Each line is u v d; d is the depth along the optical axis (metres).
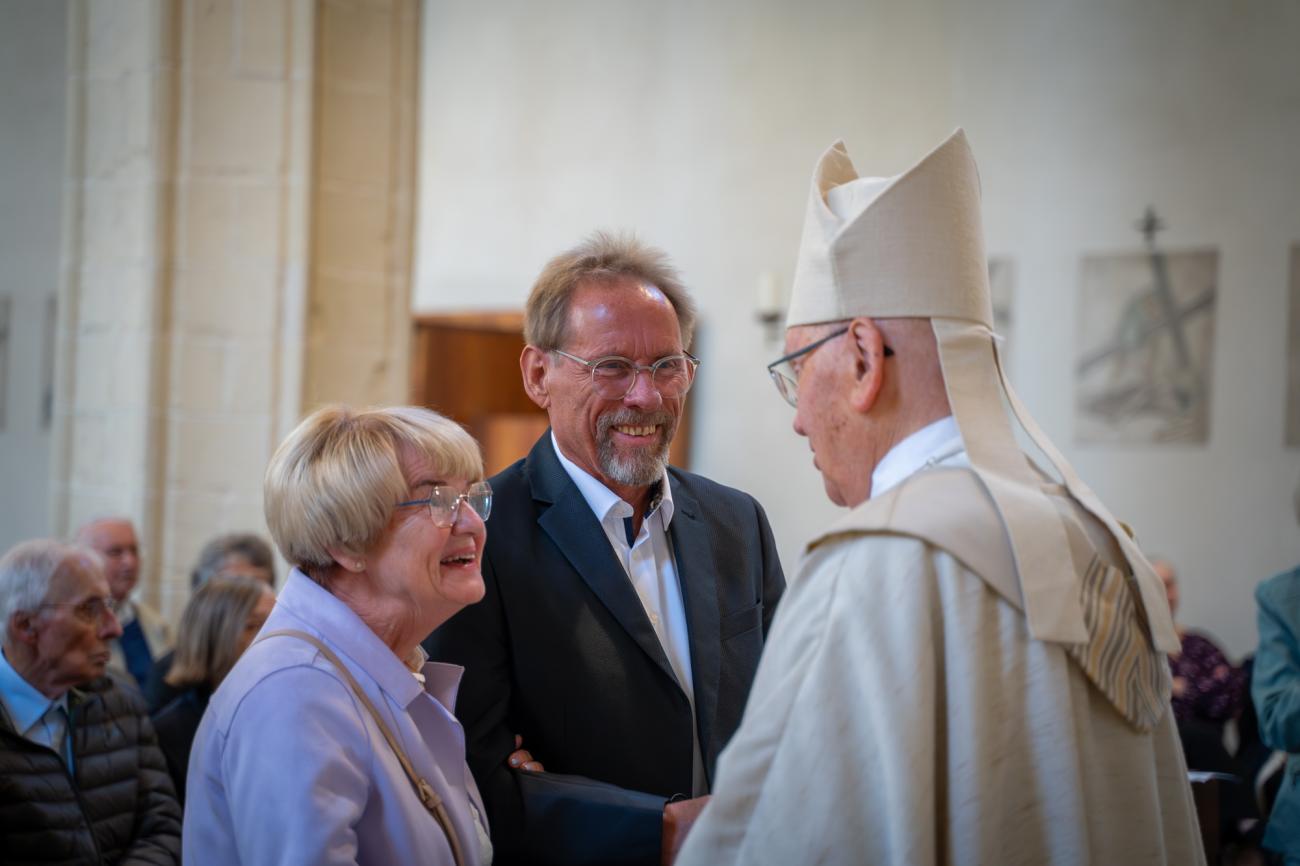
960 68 6.75
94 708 2.74
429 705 1.79
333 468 1.73
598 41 7.70
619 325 2.06
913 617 1.28
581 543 2.07
